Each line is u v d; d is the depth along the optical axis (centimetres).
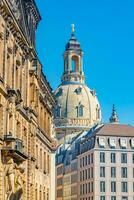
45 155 7944
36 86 6606
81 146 17312
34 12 6612
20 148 5019
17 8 5531
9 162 4825
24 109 5931
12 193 4841
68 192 18600
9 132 5081
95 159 15438
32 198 6325
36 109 6694
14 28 5281
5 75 4916
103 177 15362
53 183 9994
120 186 15388
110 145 15625
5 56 4906
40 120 7469
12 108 5109
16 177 5062
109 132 15800
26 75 6112
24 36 5794
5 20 4928
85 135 18150
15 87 5447
